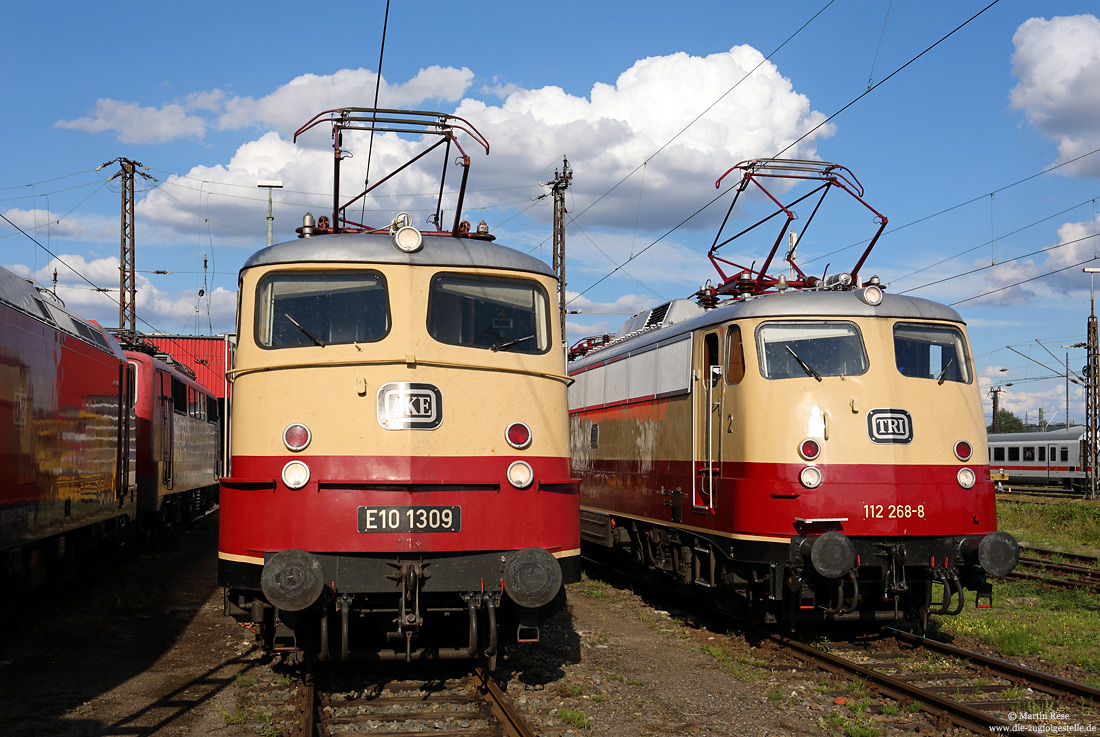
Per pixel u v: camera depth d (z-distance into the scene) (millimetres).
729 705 7504
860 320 9758
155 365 17656
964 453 9594
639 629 10812
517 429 7328
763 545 9258
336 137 8359
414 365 7156
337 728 6484
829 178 11898
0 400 9062
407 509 6844
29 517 9930
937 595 12852
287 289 7414
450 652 7137
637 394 12914
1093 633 10117
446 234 8586
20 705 7094
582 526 15555
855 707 7359
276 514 6883
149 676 8023
